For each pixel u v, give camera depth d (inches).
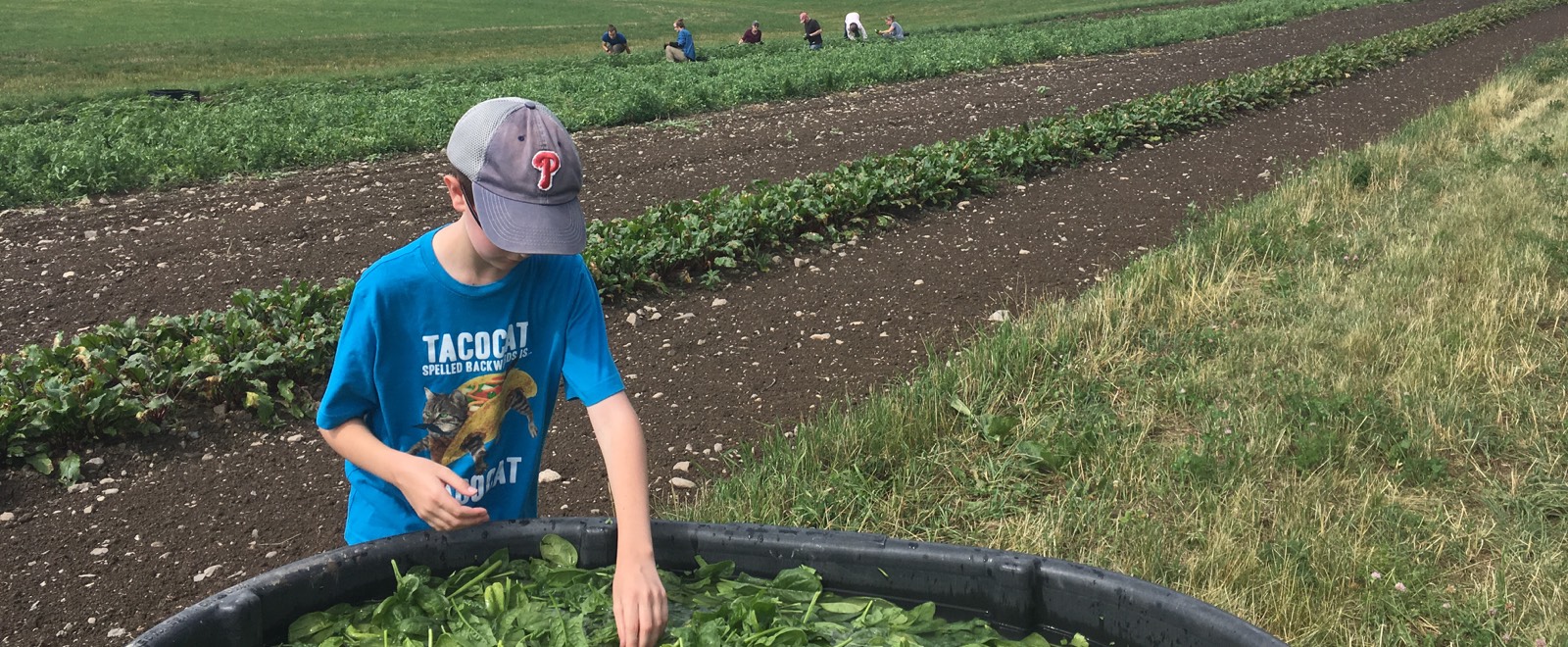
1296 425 200.7
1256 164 462.6
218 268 325.1
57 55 1143.6
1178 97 576.4
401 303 91.7
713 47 1190.9
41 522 189.2
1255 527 168.7
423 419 96.8
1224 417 204.7
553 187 82.7
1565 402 207.0
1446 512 172.6
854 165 423.8
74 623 161.3
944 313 285.4
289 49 1261.1
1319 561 156.1
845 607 84.5
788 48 1130.0
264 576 80.7
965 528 175.6
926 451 199.9
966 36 1093.1
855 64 812.6
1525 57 792.9
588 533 88.4
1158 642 78.3
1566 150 418.9
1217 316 262.5
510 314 94.3
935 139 524.7
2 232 362.6
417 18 1701.5
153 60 1131.3
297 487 202.1
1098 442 196.5
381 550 85.6
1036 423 205.5
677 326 278.4
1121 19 1336.1
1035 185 424.8
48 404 208.8
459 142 84.3
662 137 546.3
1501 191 360.2
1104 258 332.2
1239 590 151.3
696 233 317.1
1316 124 553.6
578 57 1143.6
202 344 237.6
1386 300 262.8
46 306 292.0
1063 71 821.9
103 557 178.9
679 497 193.9
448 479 88.3
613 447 91.2
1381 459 191.3
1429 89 672.4
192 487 201.8
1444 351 227.1
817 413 228.1
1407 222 332.8
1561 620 142.6
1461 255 288.4
